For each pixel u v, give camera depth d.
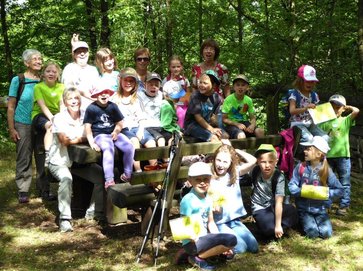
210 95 5.74
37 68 6.13
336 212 5.76
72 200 5.77
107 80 6.06
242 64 10.02
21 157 6.07
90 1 13.54
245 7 11.82
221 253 4.25
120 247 4.74
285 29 9.22
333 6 8.64
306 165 5.10
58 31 14.59
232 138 5.92
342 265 4.35
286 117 6.54
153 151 4.79
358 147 7.36
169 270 4.21
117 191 4.67
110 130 5.16
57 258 4.50
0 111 13.35
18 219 5.57
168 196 4.70
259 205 5.00
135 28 12.37
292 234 5.07
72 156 5.18
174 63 6.58
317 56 9.29
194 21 11.77
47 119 5.89
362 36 6.85
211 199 4.46
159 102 5.85
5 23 13.66
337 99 5.93
